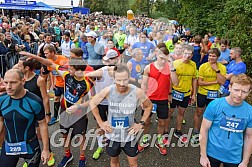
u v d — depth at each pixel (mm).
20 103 2451
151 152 3895
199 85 4207
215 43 7453
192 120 5078
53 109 5117
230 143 2387
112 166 2936
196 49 5996
